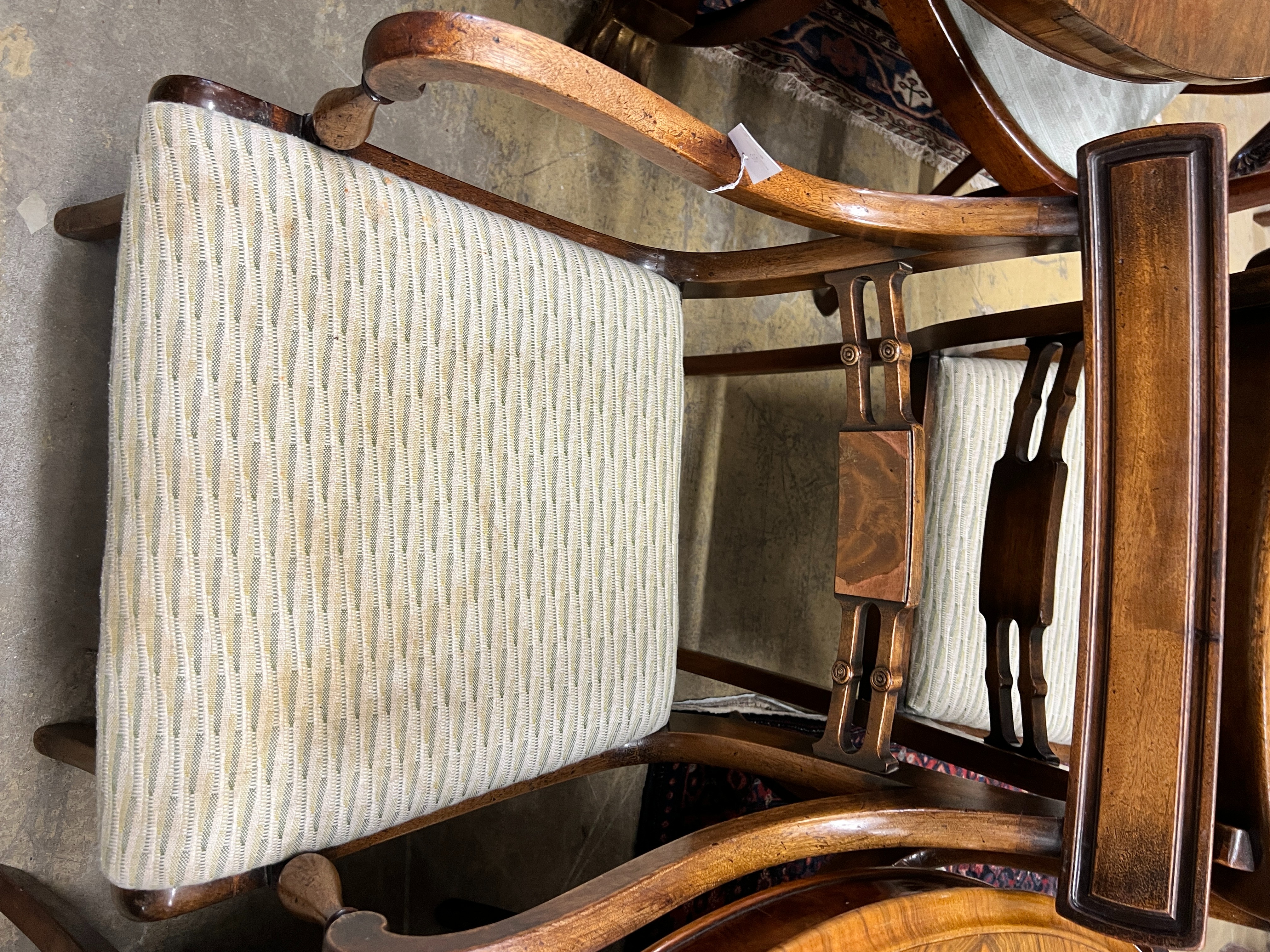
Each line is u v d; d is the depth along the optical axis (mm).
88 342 726
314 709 516
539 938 386
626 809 1112
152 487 471
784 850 508
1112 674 518
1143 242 508
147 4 763
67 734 655
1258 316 582
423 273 582
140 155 482
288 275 516
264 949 815
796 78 1283
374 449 554
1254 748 524
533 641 640
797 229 1324
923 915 538
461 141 999
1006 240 565
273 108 539
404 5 946
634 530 726
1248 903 520
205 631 479
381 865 897
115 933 736
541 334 657
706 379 1229
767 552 1298
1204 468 494
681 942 496
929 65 836
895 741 872
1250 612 534
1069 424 1059
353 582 540
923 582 935
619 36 1046
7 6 688
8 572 686
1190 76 679
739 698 1209
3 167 685
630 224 1155
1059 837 544
